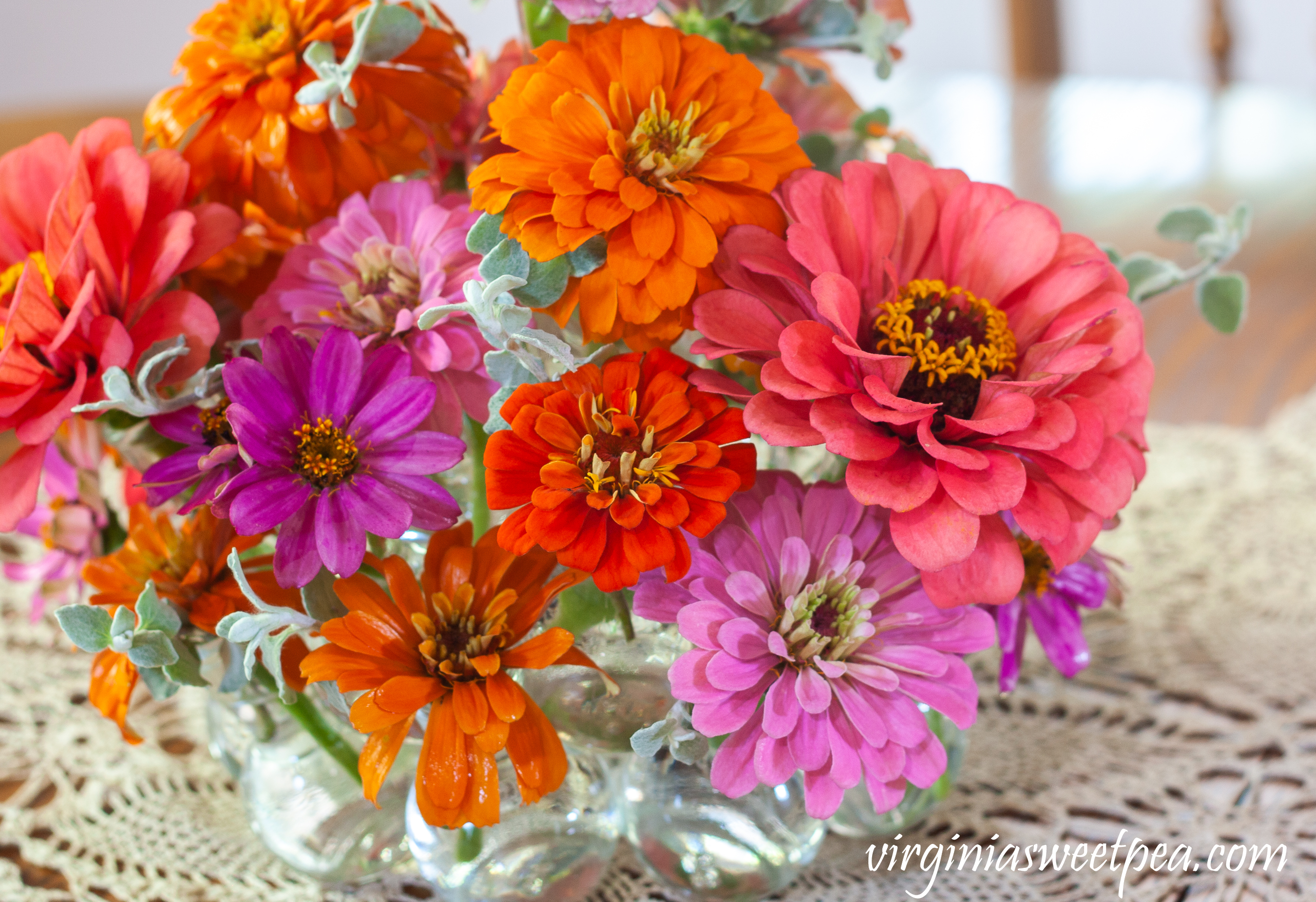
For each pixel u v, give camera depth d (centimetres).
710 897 41
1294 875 43
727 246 38
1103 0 204
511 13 178
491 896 40
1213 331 73
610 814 41
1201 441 64
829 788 37
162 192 40
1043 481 37
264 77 42
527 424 36
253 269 44
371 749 37
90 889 44
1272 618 54
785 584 38
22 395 38
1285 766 47
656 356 37
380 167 42
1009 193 41
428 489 37
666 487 36
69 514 44
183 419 39
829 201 39
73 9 178
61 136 42
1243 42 139
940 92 116
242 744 43
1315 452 62
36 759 49
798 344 36
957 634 39
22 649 55
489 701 36
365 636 37
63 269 37
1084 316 39
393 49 40
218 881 44
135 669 39
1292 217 85
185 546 40
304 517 37
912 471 37
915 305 39
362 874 43
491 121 38
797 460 45
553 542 35
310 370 38
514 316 36
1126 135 103
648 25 39
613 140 37
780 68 49
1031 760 48
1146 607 55
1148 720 49
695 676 37
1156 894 43
